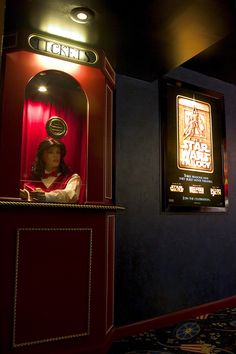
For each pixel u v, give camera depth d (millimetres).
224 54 3580
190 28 2559
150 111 3465
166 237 3404
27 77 2494
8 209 2203
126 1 2217
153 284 3230
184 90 3783
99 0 2203
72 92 2998
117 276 3008
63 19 2420
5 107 2381
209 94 4039
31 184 2773
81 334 2383
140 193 3268
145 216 3273
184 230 3570
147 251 3240
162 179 3432
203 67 3879
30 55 2518
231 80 4262
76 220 2457
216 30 2586
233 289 3914
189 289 3500
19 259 2215
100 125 2760
